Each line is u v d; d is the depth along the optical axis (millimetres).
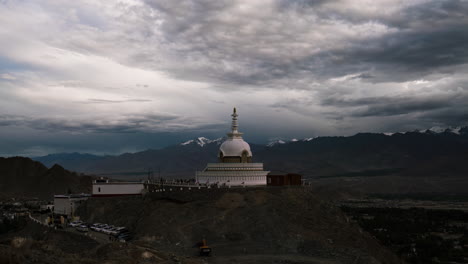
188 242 116938
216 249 111438
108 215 155000
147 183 173000
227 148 167125
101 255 91000
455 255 170875
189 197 136125
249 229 120188
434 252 172625
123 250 93062
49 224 155250
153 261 90125
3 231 168375
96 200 163125
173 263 91250
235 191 134375
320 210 132375
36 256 78938
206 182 156375
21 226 170375
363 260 105250
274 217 123188
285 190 136750
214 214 126688
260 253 109312
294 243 113500
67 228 146000
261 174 159875
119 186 169625
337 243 115250
